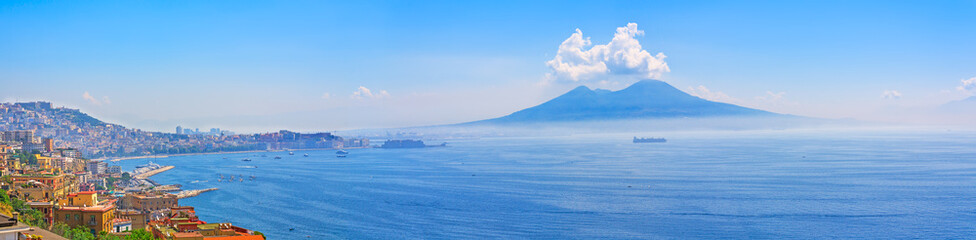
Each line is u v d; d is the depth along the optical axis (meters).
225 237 133.38
